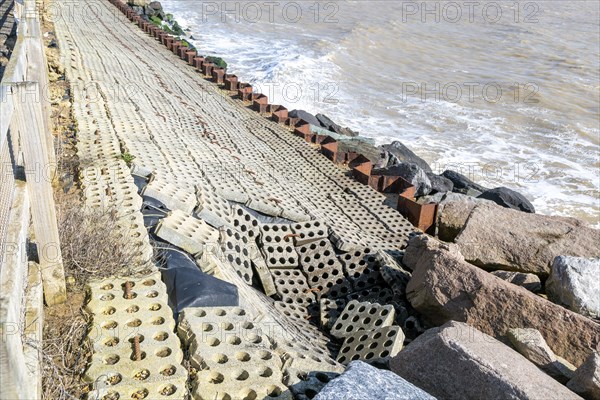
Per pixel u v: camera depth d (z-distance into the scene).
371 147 16.52
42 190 4.75
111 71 17.05
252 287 8.00
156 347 4.70
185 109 16.02
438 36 41.47
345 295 8.52
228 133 15.38
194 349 4.77
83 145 9.41
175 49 26.20
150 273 5.76
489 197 14.07
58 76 14.07
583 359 6.21
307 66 31.50
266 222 9.72
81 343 4.72
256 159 13.70
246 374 4.58
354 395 3.77
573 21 48.53
